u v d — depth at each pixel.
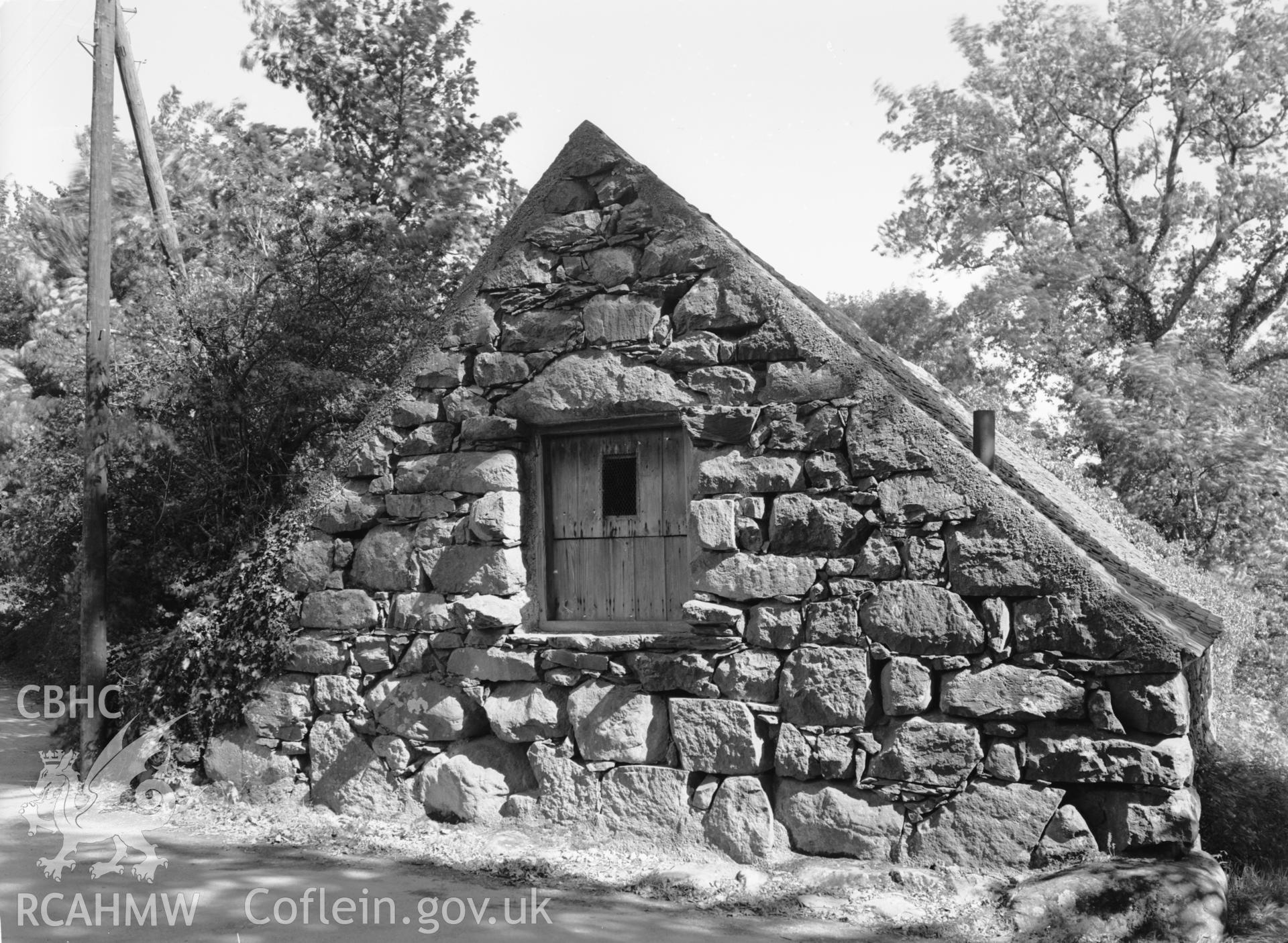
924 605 6.57
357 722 8.26
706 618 7.08
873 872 6.43
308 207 13.46
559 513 8.09
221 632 8.93
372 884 6.76
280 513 9.15
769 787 6.93
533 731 7.59
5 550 14.80
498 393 8.05
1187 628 7.10
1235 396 20.16
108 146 10.10
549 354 7.88
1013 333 23.30
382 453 8.42
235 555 9.30
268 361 10.29
